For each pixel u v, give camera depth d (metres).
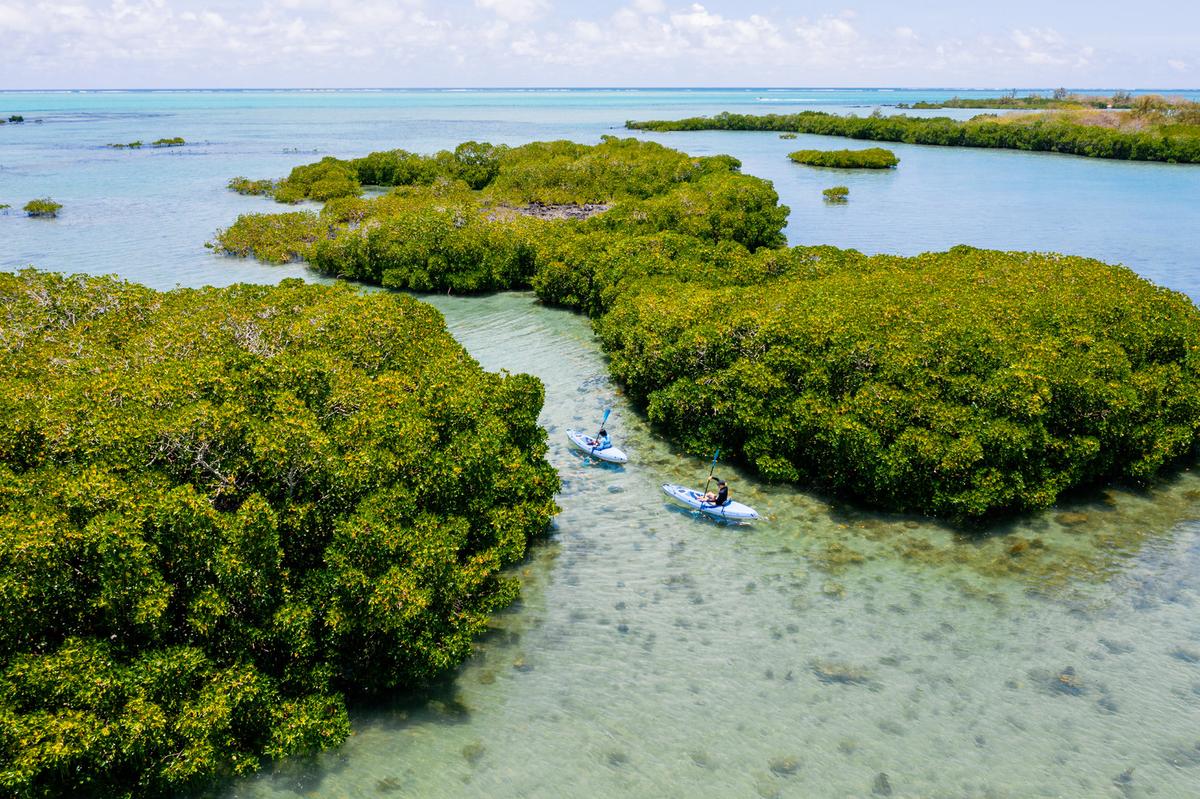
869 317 29.19
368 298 31.22
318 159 120.12
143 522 14.38
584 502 26.36
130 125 197.75
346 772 15.57
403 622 16.02
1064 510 25.86
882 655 19.20
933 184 103.88
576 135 170.00
